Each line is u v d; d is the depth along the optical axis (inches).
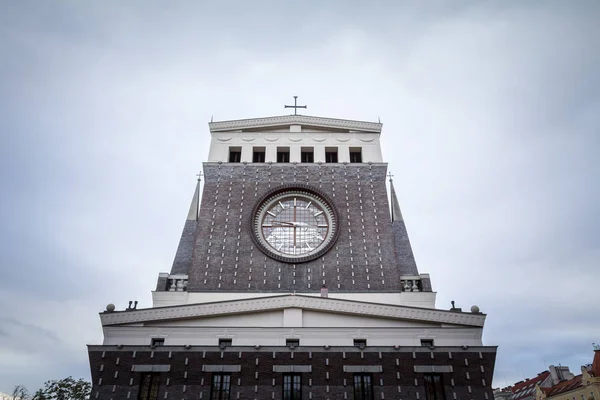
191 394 1226.6
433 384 1264.8
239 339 1336.1
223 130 1975.9
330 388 1239.5
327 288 1546.5
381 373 1262.3
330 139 1956.2
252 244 1654.8
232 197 1775.3
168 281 1594.5
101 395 1225.4
